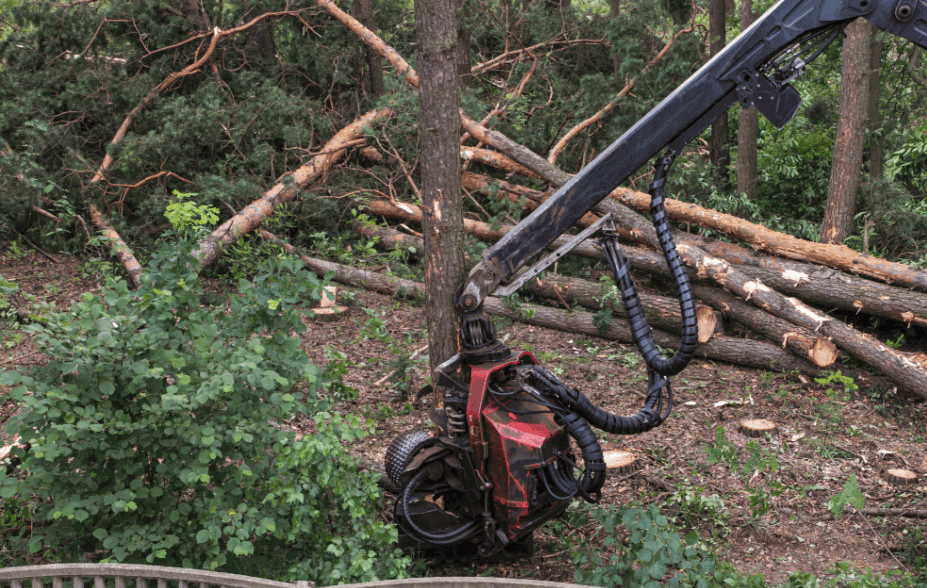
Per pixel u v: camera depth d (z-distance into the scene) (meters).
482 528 4.25
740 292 8.05
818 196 11.80
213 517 3.58
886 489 5.45
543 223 4.06
